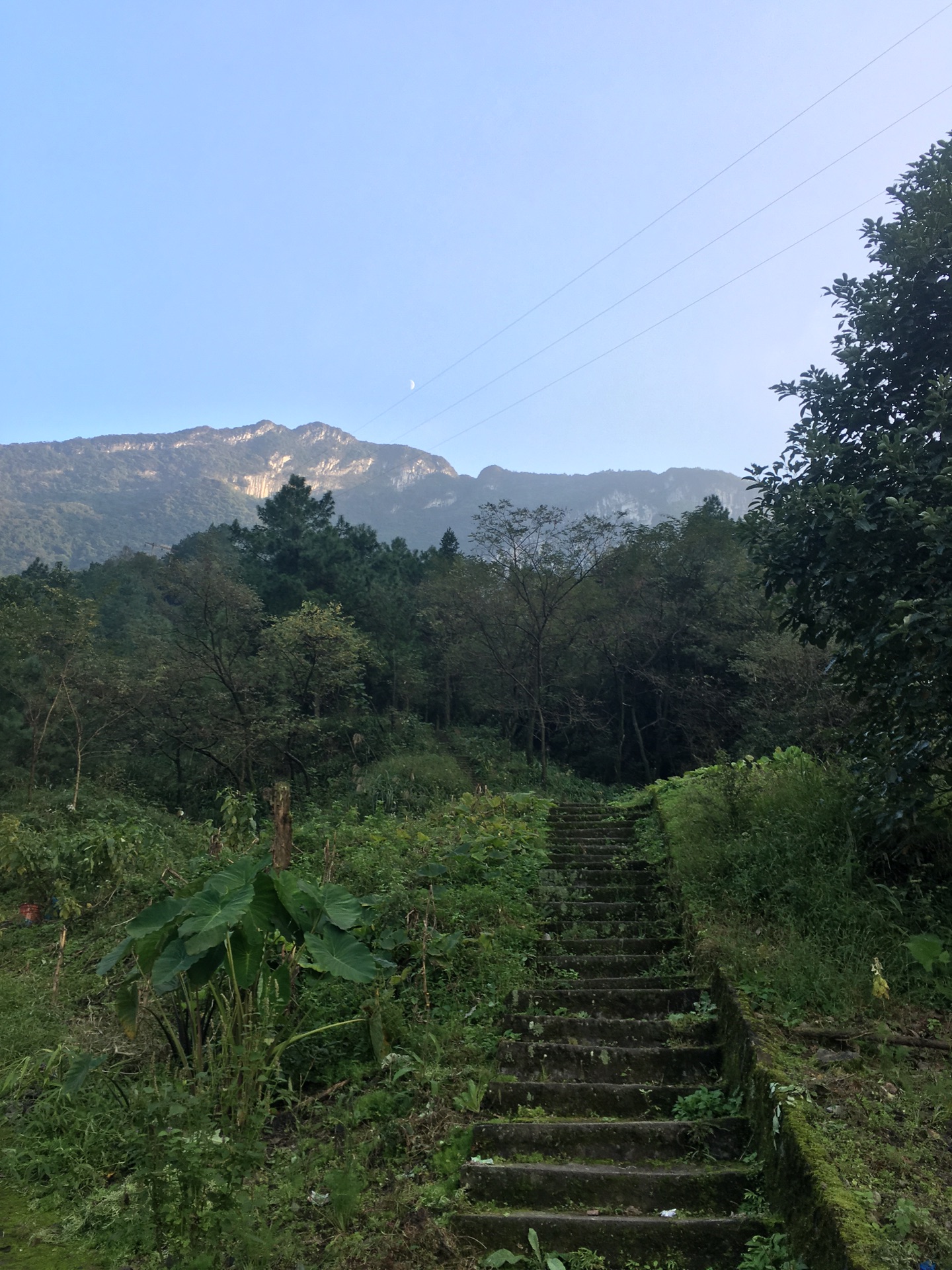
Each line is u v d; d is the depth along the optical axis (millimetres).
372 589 27281
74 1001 6242
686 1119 4285
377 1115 4602
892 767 5691
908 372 6219
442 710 29734
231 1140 3840
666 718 26078
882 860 6109
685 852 7883
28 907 8539
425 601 27844
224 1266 3311
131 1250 3531
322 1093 4871
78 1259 3506
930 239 5832
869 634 5797
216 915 4293
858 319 6238
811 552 6172
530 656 25703
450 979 6285
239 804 10461
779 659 17266
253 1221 3482
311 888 5039
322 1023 5422
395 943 6094
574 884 8867
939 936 5141
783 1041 4387
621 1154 4090
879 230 6281
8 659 17266
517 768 22953
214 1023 4930
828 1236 2902
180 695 18969
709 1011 5348
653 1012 5648
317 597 25656
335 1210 3674
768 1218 3377
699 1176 3738
